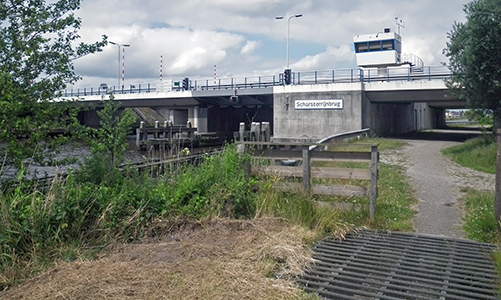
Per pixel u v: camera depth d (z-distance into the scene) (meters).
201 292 4.68
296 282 5.21
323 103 36.47
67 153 19.89
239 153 9.05
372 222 8.09
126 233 6.59
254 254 5.80
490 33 18.98
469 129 55.25
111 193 7.21
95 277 5.03
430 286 5.19
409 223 8.48
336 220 7.69
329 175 8.57
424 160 19.27
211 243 6.25
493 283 5.35
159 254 5.87
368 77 36.03
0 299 4.66
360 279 5.38
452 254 6.60
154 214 7.01
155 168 9.48
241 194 7.86
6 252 5.54
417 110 50.47
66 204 6.41
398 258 6.35
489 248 6.94
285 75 38.91
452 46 21.17
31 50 7.96
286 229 6.91
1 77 7.36
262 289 4.80
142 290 4.73
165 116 63.41
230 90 41.62
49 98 8.48
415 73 33.41
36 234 5.88
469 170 16.30
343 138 26.75
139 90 48.03
